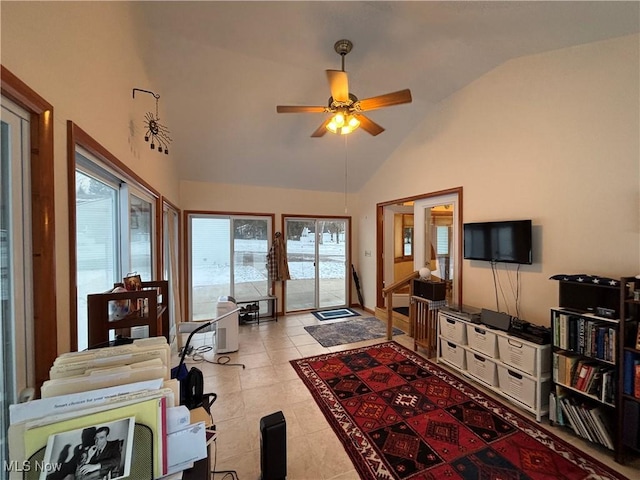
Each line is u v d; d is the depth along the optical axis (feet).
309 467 5.63
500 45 7.93
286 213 17.40
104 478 2.25
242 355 11.13
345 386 8.69
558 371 6.67
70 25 4.05
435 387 8.60
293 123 12.18
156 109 9.05
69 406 2.38
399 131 13.58
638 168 6.38
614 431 5.81
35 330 3.37
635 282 5.71
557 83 7.80
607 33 6.59
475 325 8.65
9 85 2.79
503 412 7.34
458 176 11.02
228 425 6.91
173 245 12.79
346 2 6.41
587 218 7.25
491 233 9.42
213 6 6.69
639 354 5.47
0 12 2.69
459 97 10.83
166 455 2.54
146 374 2.91
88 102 4.59
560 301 6.83
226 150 13.38
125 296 4.76
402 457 5.86
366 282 18.15
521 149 8.73
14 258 3.14
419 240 13.69
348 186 18.26
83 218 5.24
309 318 16.48
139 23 6.95
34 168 3.34
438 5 6.31
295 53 8.50
